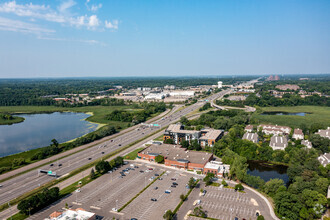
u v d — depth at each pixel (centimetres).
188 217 15712
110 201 17862
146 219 15612
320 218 15500
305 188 17388
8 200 18150
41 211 16638
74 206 17225
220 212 16250
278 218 15550
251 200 17700
